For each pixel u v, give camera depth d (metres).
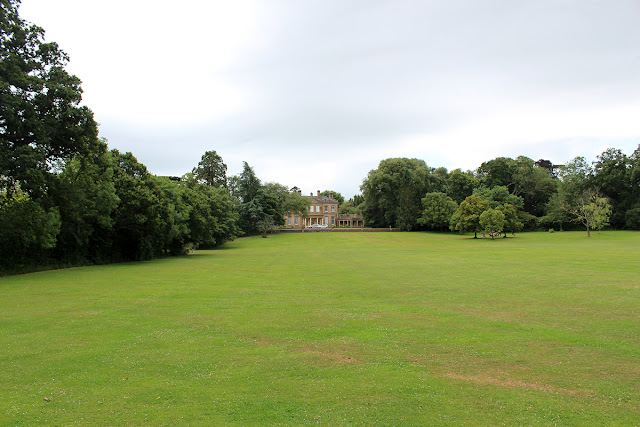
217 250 60.38
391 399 6.41
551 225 94.88
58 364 8.12
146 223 38.19
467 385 6.98
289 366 8.00
